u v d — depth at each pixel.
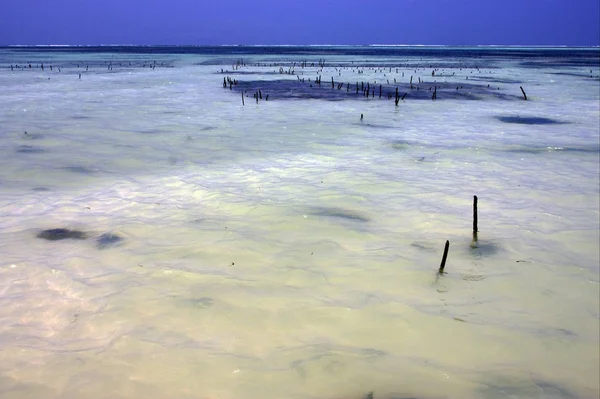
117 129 17.02
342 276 6.77
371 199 10.04
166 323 5.57
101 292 6.24
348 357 5.06
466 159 13.52
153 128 17.31
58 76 40.06
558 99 27.27
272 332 5.46
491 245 7.91
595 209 9.66
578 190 10.88
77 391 4.49
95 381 4.62
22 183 10.94
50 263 7.04
